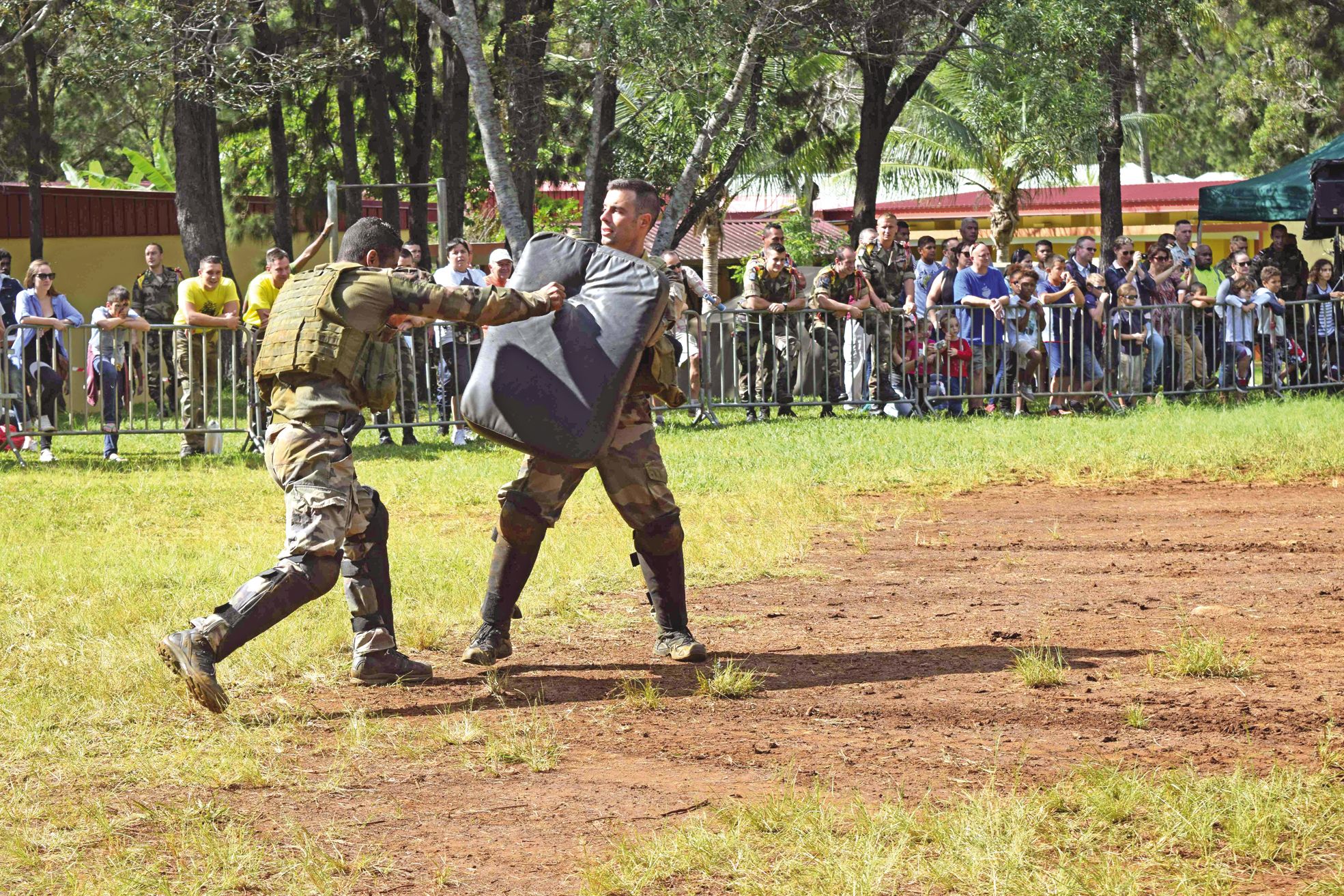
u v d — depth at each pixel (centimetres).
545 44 2089
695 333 1484
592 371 483
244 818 358
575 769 396
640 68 1784
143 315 1530
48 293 1338
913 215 3192
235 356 1309
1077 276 1577
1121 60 2178
